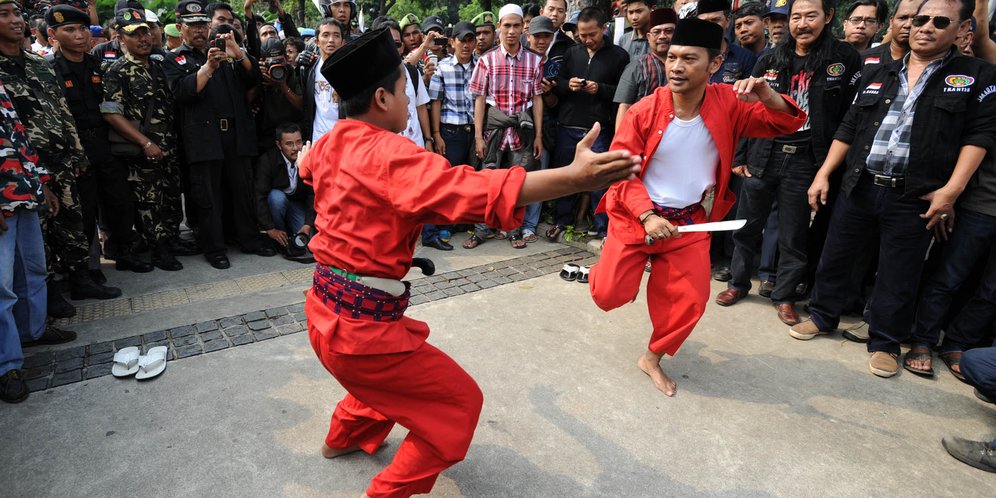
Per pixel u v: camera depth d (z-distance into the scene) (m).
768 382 3.12
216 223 4.68
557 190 1.39
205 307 3.87
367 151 1.63
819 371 3.26
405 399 1.89
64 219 3.73
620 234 2.89
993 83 2.78
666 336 2.94
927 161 2.94
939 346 3.50
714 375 3.18
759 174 3.80
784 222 3.81
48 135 3.49
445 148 5.33
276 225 5.02
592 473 2.40
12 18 3.23
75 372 3.03
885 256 3.22
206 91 4.42
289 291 4.18
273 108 4.87
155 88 4.39
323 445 2.49
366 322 1.76
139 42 4.27
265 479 2.32
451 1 25.30
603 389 3.00
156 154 4.36
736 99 2.80
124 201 4.37
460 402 1.93
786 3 4.25
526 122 4.96
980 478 2.44
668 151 2.80
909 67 3.03
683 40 2.56
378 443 2.39
